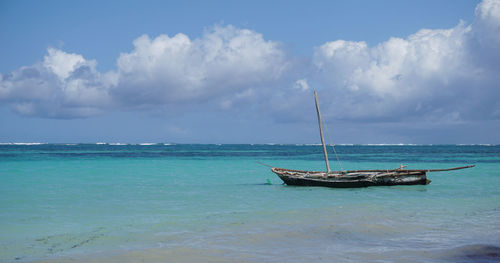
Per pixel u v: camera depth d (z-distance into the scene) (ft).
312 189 76.89
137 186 82.99
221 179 100.78
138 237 37.50
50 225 43.93
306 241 35.37
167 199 64.28
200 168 141.49
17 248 33.88
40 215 50.03
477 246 33.01
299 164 175.73
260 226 41.93
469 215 47.83
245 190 76.59
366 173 82.48
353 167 155.33
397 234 37.86
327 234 37.96
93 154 261.44
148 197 66.49
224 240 35.86
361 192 71.51
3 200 62.18
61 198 64.69
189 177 105.40
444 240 35.40
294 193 71.51
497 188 77.30
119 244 34.91
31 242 36.01
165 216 49.01
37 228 42.37
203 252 31.91
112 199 64.03
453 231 39.04
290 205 57.36
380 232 38.70
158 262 29.45
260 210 52.95
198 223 44.06
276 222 44.06
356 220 44.75
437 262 28.81
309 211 51.49
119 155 252.42
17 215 50.03
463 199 62.39
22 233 39.96
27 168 128.88
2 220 46.91
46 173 111.34
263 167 148.46
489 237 36.42
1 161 167.53
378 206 55.52
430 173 116.06
